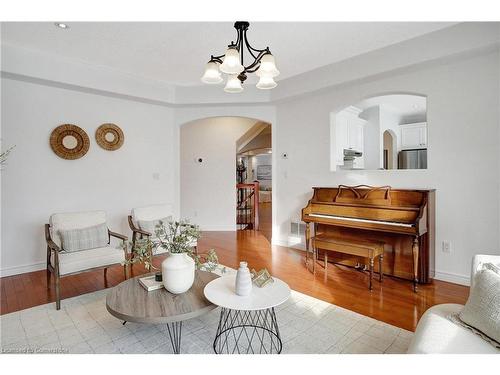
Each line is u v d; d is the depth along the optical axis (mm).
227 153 6578
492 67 2885
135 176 4590
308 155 4492
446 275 3209
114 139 4328
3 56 3219
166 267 2061
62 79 3623
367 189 3479
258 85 2439
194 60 3689
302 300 2768
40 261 3742
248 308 1766
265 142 9766
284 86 4453
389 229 3059
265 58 2211
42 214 3752
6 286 3170
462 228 3098
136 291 2141
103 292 2992
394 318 2416
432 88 3252
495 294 1470
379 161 5863
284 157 4836
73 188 3994
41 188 3740
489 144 2922
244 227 6914
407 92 3463
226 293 2008
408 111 6242
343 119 5234
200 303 1946
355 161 5566
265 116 4980
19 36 3059
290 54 3500
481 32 2717
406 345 2025
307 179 4512
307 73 4125
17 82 3541
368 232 3607
